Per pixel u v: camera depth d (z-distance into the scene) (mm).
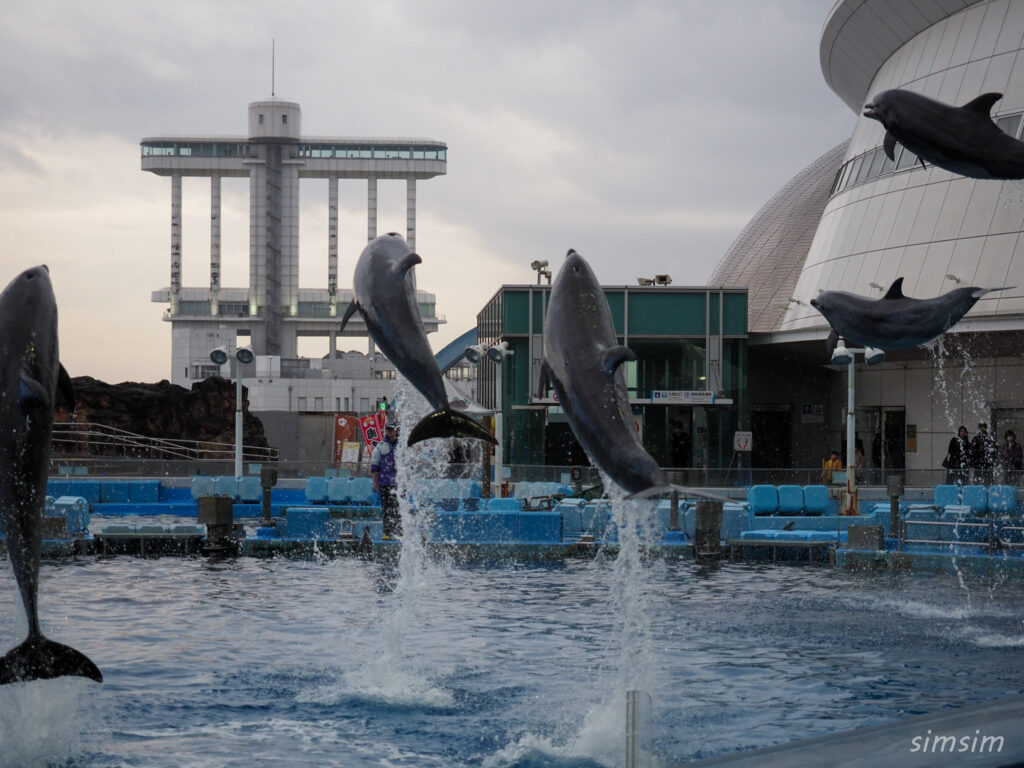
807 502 28531
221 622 14625
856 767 4305
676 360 46219
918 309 8172
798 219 65062
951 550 22484
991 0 43719
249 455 61562
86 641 13227
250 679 11312
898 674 11820
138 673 11523
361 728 9586
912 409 48844
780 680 11492
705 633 14211
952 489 28672
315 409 119375
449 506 28766
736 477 35719
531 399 43375
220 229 150750
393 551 22359
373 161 148000
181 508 33469
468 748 9008
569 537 25844
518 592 17672
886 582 19469
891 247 44594
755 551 22906
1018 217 40781
